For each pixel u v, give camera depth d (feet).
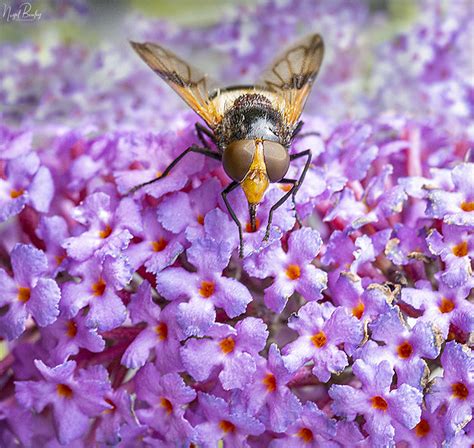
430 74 0.44
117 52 0.45
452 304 0.30
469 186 0.32
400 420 0.29
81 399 0.32
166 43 0.48
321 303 0.31
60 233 0.33
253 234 0.32
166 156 0.34
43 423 0.33
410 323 0.30
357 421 0.30
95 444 0.32
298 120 0.34
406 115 0.39
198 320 0.30
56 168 0.36
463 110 0.40
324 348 0.30
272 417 0.30
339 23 0.47
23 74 0.44
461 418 0.29
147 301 0.31
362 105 0.46
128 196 0.33
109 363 0.32
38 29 0.46
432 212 0.32
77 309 0.31
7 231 0.36
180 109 0.45
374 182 0.33
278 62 0.34
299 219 0.32
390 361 0.30
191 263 0.31
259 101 0.32
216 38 0.47
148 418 0.31
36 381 0.32
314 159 0.35
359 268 0.32
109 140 0.36
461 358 0.29
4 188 0.34
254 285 0.32
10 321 0.32
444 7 0.46
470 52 0.44
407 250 0.32
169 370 0.31
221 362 0.31
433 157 0.36
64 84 0.44
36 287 0.32
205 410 0.31
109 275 0.31
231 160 0.30
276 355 0.30
